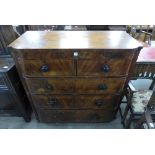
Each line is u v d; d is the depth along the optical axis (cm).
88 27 335
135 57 124
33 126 182
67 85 138
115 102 155
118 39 132
